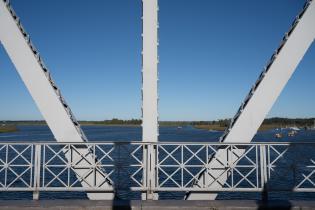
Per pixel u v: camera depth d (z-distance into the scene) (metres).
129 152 5.80
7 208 5.17
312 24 5.73
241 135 5.83
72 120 6.06
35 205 5.25
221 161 5.89
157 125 5.80
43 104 5.74
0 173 21.20
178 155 23.58
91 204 5.32
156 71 5.80
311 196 16.62
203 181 5.95
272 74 5.78
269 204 5.34
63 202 5.41
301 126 161.75
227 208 5.24
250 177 19.06
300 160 5.73
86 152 5.87
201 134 110.31
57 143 5.59
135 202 5.43
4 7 5.63
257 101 5.80
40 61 5.83
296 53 5.75
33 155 5.75
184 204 5.34
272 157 21.09
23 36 5.70
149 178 5.74
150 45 5.80
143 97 5.79
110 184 5.96
